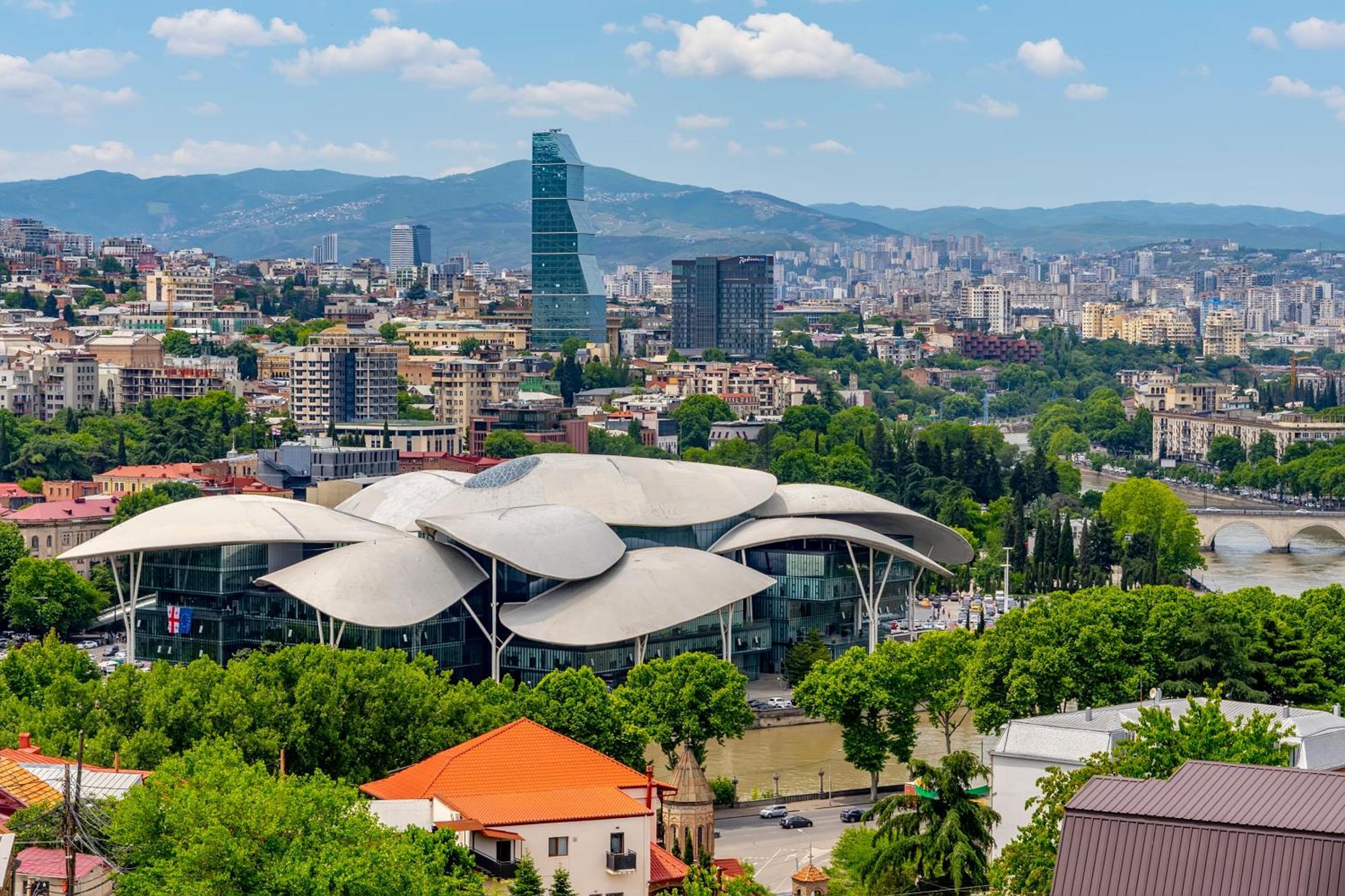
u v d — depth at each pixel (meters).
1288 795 162.88
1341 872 152.12
